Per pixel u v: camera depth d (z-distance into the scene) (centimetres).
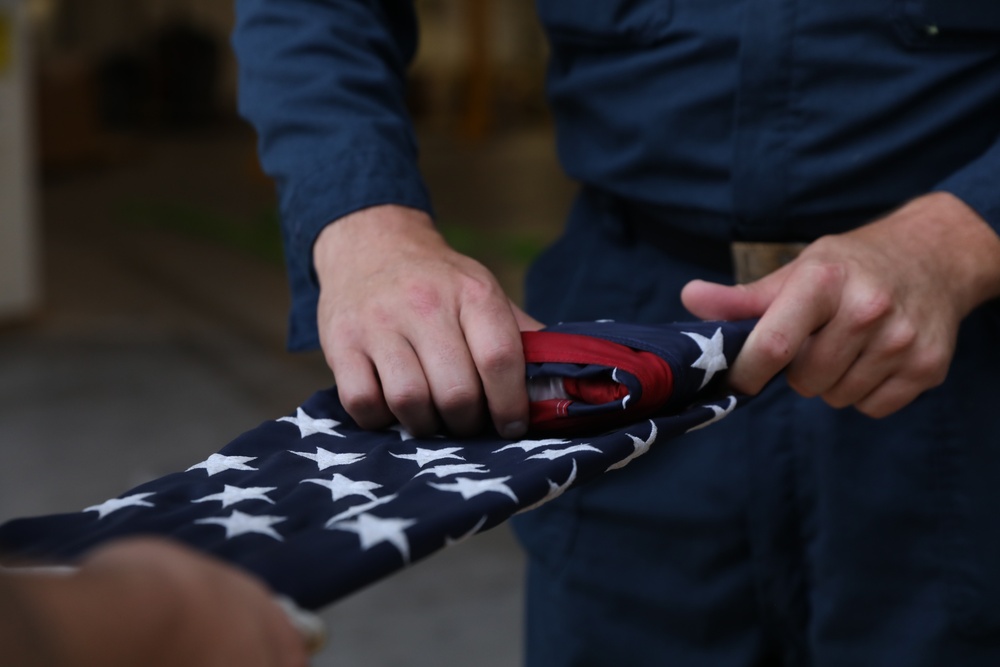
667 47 87
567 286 102
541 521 103
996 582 88
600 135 94
